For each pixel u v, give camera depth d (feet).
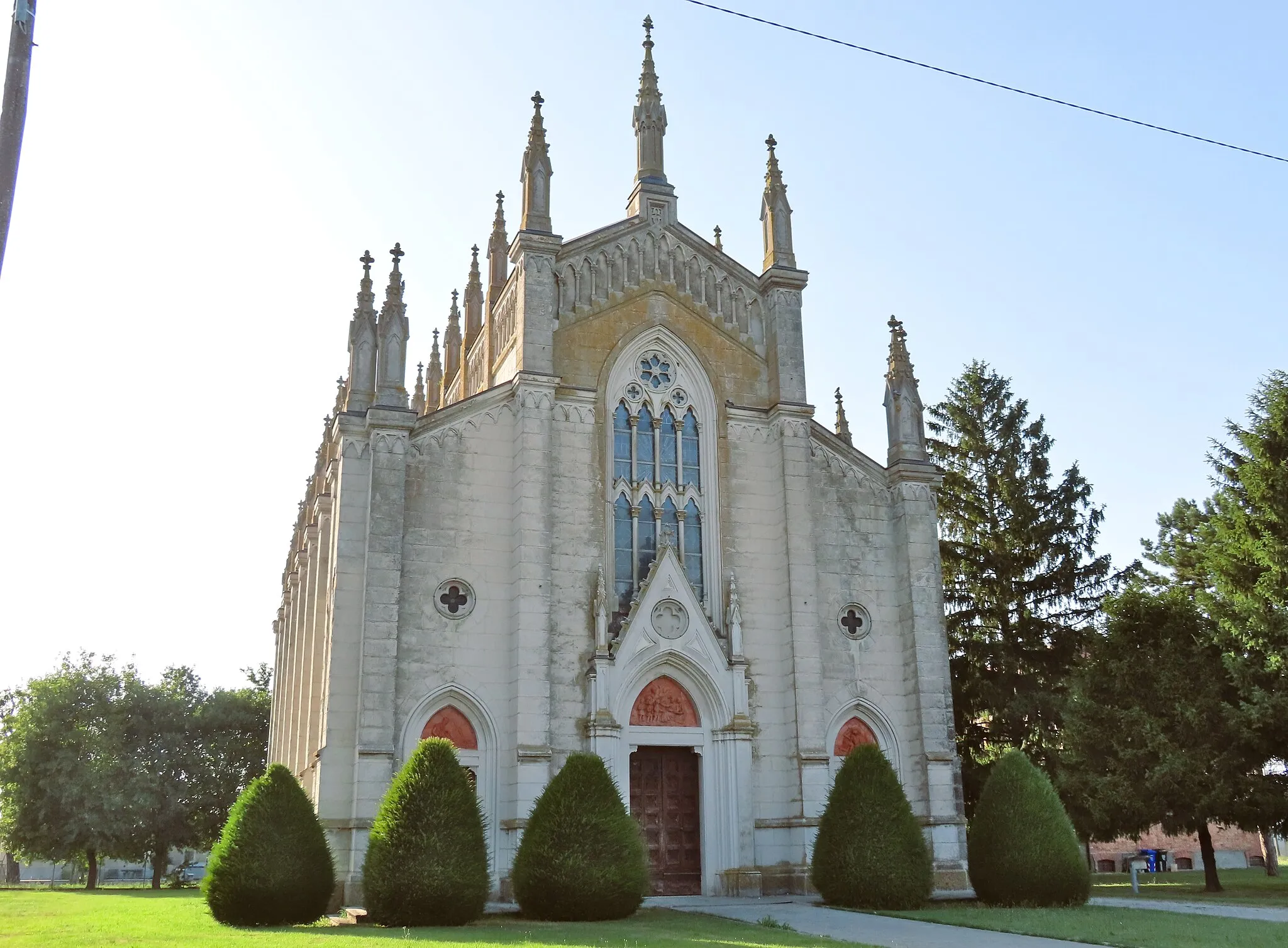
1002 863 114.42
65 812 255.09
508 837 121.49
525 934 86.48
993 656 186.09
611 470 139.85
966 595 195.72
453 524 130.62
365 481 128.57
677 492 143.23
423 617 126.62
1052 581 192.95
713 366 148.25
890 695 144.36
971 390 204.13
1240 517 143.23
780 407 146.61
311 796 139.64
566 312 143.13
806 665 137.49
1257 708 132.36
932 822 137.28
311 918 101.35
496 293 167.84
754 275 154.51
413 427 130.11
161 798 266.36
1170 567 200.34
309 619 167.53
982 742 189.57
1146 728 141.59
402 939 82.64
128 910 130.41
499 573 130.93
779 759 136.26
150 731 273.75
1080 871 115.55
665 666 134.31
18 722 264.31
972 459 201.87
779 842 133.39
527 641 126.41
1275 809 136.05
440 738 104.32
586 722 128.67
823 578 145.89
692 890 130.41
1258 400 143.95
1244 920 98.78
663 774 133.90
